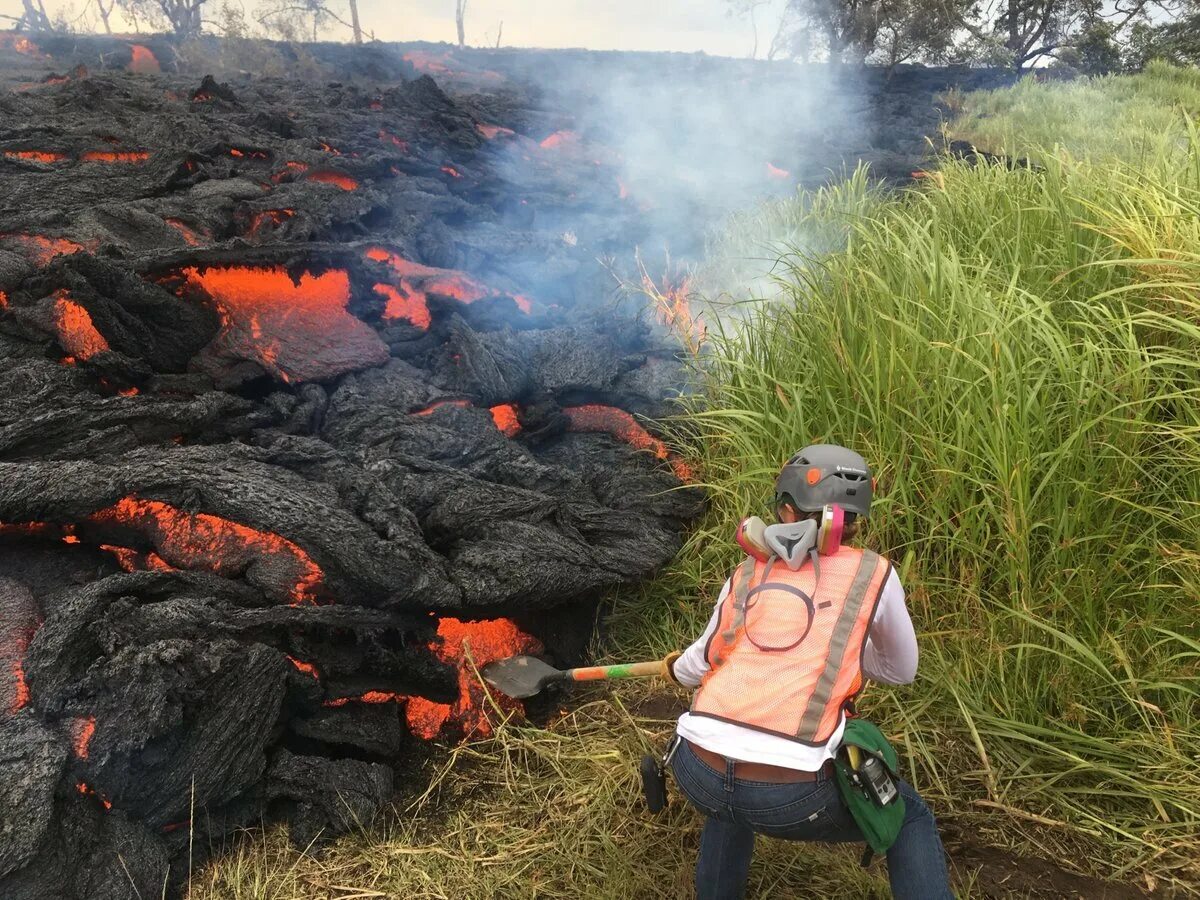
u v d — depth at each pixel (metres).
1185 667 2.91
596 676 2.44
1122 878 2.55
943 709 3.07
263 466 3.47
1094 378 3.29
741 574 2.18
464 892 2.65
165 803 2.63
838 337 3.87
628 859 2.71
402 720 3.29
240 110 9.34
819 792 1.91
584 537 3.86
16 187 5.60
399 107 11.01
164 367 4.36
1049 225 4.54
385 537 3.35
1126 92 15.54
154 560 3.23
